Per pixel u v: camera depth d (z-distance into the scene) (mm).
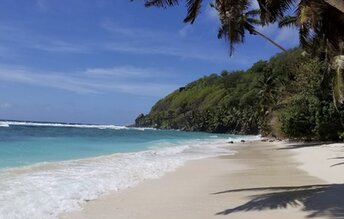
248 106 119875
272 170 19625
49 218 9719
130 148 37344
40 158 23891
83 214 10133
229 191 13164
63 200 11734
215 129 136500
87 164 20969
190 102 181125
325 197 11055
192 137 80688
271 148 40812
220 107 140625
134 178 16500
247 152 34812
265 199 11203
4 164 19781
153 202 11562
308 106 44000
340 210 9445
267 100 75250
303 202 10500
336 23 15867
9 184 13875
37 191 12859
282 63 78562
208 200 11602
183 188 14062
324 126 42094
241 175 17625
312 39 21562
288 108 47781
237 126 122750
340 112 40688
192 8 15289
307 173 17812
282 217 9023
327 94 41562
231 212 9789
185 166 21750
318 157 26125
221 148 40719
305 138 48250
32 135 53312
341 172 17172
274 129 64312
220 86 171625
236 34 19016
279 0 15336
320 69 41344
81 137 55875
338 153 28250
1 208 10438
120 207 10930
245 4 14914
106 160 23547
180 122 172875
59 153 28234
